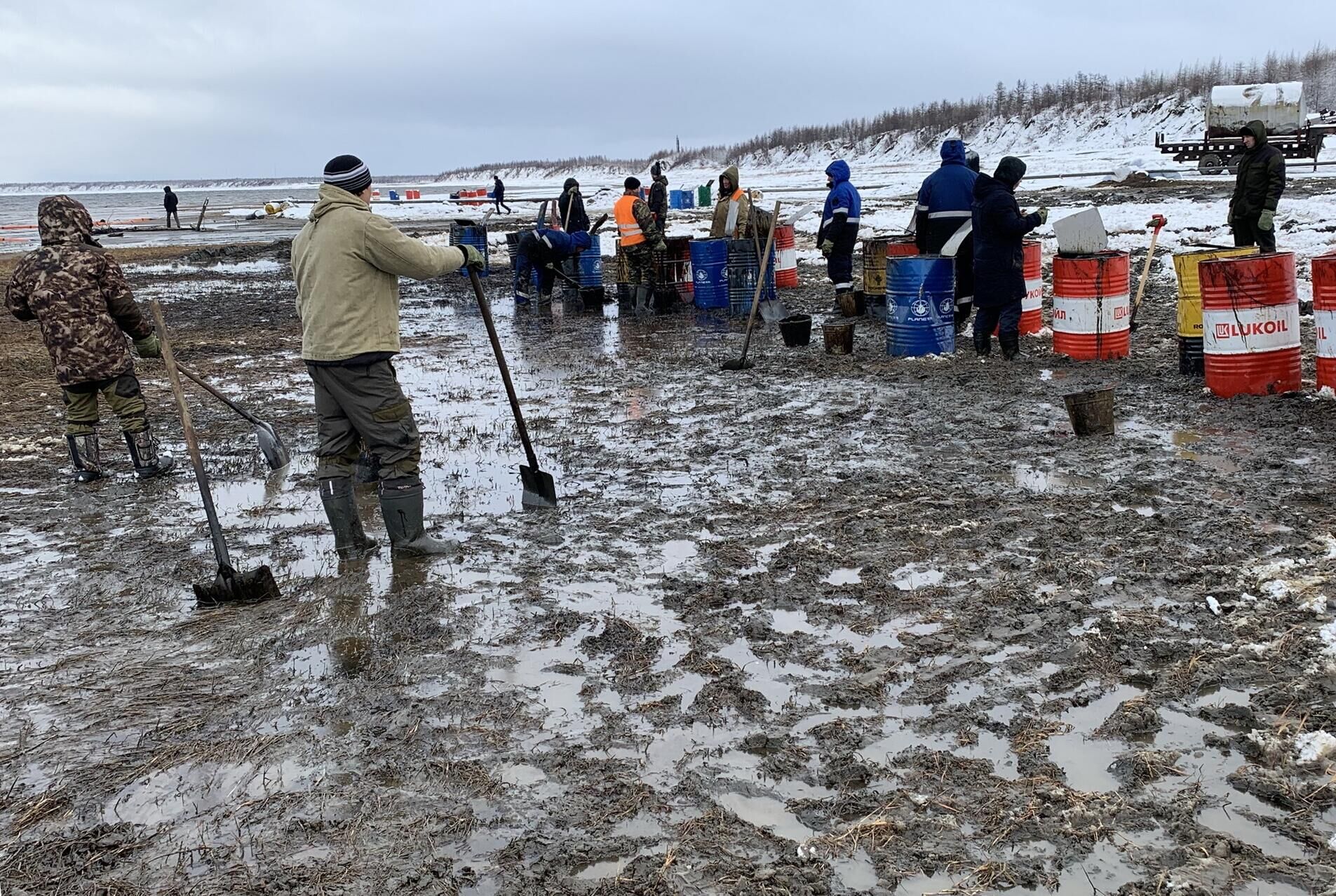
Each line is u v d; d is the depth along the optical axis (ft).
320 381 17.03
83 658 14.12
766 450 22.72
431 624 14.53
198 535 19.25
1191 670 11.89
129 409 22.94
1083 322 29.58
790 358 33.17
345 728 11.89
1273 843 9.04
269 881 9.24
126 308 22.86
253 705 12.57
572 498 20.11
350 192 16.67
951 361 30.89
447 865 9.33
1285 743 10.28
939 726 11.18
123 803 10.65
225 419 29.32
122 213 261.24
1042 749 10.60
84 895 9.21
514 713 12.00
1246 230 36.11
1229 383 24.13
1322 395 23.11
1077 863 8.91
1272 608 13.29
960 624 13.60
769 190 160.35
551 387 31.48
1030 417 23.94
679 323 43.32
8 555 18.57
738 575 15.79
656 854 9.35
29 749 11.78
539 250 49.42
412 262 16.58
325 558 17.66
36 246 122.11
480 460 23.40
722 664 12.87
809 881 8.86
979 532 16.84
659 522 18.47
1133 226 62.90
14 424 29.30
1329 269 22.34
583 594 15.42
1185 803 9.54
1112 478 19.10
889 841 9.32
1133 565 15.02
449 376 34.53
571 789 10.43
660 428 25.36
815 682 12.34
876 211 89.76
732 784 10.37
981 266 29.96
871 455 21.81
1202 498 17.62
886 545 16.57
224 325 50.29
